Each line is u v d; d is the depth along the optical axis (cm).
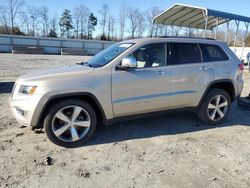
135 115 472
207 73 520
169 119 583
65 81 406
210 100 537
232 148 444
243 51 1914
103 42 4203
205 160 398
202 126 546
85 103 427
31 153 403
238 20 1606
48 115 407
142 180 339
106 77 430
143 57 468
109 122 453
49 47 3859
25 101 399
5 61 2028
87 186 324
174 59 494
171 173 358
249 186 332
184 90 500
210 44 544
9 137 460
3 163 371
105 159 393
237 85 566
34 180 332
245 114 652
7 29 6003
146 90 462
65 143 423
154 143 454
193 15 1705
